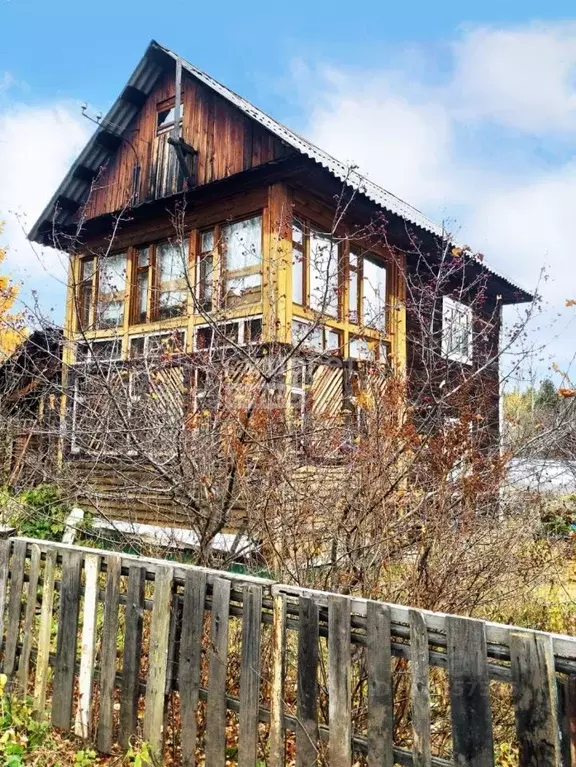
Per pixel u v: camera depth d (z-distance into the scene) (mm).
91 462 6090
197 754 3393
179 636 3309
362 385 5238
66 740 3459
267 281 8461
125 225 10914
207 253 9281
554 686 2182
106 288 10922
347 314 7953
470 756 2338
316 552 3973
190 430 4453
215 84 9922
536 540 4895
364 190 8875
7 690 3805
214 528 4148
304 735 2775
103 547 6145
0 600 3930
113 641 3389
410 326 10922
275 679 2863
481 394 5371
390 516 3945
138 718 3611
